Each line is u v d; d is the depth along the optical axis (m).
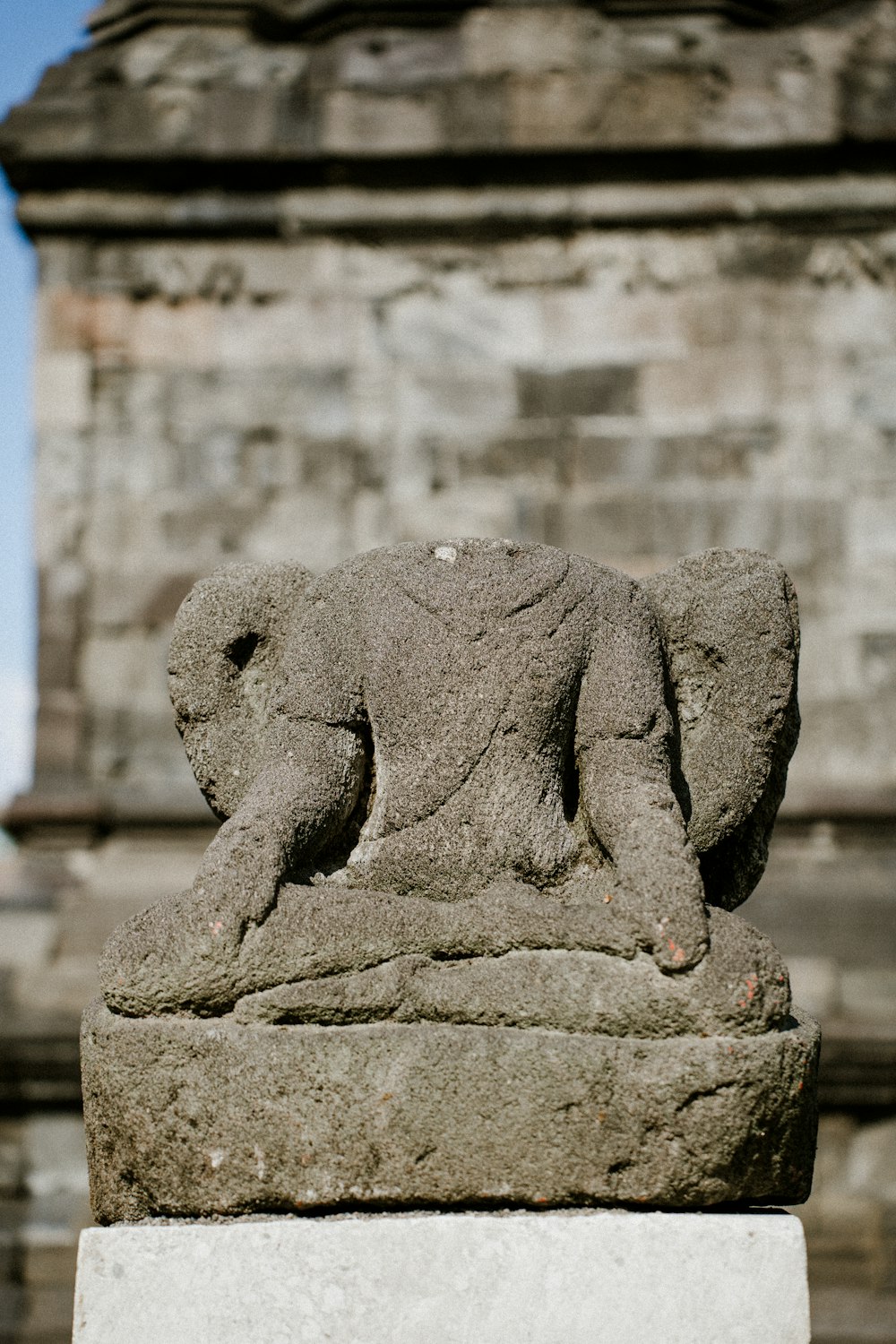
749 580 3.73
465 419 8.72
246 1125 3.06
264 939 3.13
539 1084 3.03
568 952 3.13
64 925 8.12
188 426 8.76
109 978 3.15
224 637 3.77
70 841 8.34
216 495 8.70
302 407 8.75
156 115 8.73
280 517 8.67
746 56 8.74
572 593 3.56
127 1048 3.11
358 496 8.69
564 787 3.57
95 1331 2.99
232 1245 3.01
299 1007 3.10
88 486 8.71
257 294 8.84
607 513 8.61
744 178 8.75
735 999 3.06
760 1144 3.06
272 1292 2.99
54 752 8.48
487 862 3.39
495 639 3.48
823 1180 7.50
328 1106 3.04
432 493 8.66
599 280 8.79
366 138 8.67
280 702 3.58
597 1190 3.03
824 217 8.73
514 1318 2.98
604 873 3.40
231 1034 3.09
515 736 3.45
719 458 8.63
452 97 8.70
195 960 3.12
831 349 8.70
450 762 3.43
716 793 3.64
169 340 8.83
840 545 8.54
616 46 8.78
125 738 8.53
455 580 3.55
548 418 8.70
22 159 8.68
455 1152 3.03
